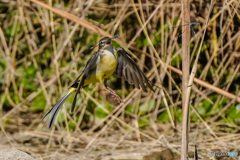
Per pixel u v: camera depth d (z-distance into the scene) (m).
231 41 11.52
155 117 11.94
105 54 6.77
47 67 13.34
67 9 12.27
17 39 13.15
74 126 11.87
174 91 12.28
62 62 12.71
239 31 11.16
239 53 11.78
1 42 13.34
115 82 12.76
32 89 13.39
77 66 12.64
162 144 10.21
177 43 11.57
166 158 9.23
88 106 12.29
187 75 6.34
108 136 11.24
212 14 11.57
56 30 12.68
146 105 12.26
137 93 11.64
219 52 11.46
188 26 6.31
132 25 12.39
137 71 7.33
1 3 13.20
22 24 12.70
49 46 12.83
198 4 11.48
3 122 12.27
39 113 12.84
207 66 11.52
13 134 11.52
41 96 13.16
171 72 12.17
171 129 11.38
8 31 13.41
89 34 12.49
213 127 11.24
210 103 11.95
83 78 6.93
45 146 10.56
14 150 6.97
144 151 9.79
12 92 13.40
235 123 11.36
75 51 12.68
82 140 10.96
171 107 12.04
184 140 6.23
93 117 12.17
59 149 10.31
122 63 7.42
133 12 12.03
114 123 11.99
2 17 13.30
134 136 11.09
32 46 13.20
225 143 9.99
